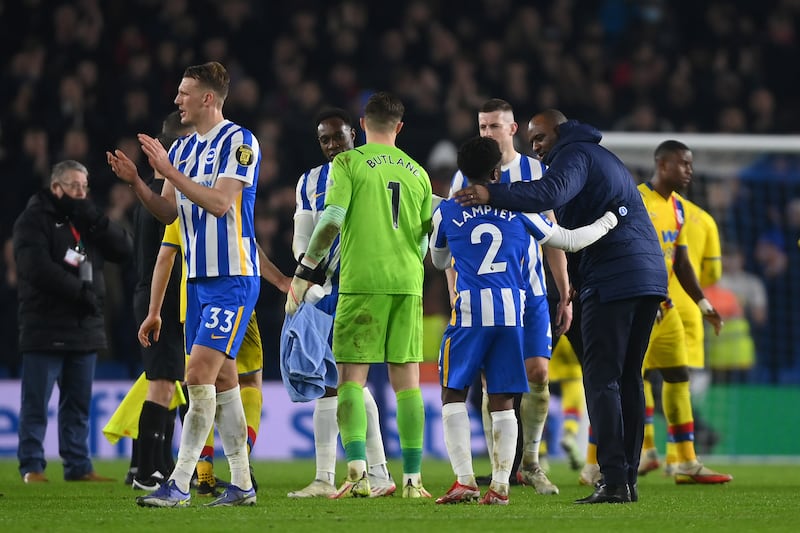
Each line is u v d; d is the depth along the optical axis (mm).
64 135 51000
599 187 21672
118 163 19875
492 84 59344
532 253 25750
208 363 20188
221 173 20344
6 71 55906
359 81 58375
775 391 46281
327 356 22781
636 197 22094
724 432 46031
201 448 20594
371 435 23984
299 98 55781
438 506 20953
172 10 57906
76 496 24656
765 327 53469
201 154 20688
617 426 21625
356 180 22594
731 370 49375
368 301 22469
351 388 22781
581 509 20578
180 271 25516
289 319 22484
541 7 67875
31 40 54344
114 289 42656
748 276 51781
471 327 21141
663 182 29672
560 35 65312
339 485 27531
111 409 41156
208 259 20359
